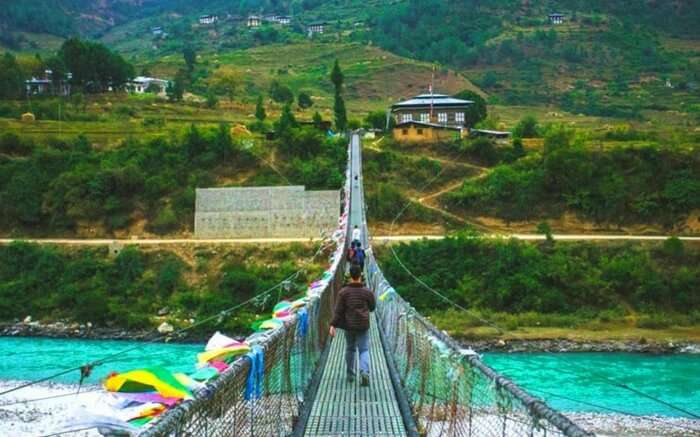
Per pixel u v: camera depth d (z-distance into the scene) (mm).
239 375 6523
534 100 141500
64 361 36031
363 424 10430
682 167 63875
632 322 47312
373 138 76500
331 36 192375
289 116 74812
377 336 18531
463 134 74562
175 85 105312
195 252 54875
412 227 61406
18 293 50938
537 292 49406
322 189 63500
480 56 170750
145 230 60625
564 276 50312
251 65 161375
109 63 105312
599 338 42969
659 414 26609
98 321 46969
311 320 13320
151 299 50781
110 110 91312
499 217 62219
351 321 12766
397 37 186500
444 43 175375
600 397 29250
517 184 63750
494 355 39562
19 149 69375
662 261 53656
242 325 45250
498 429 6129
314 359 13844
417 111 85750
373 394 12242
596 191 62188
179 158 67000
